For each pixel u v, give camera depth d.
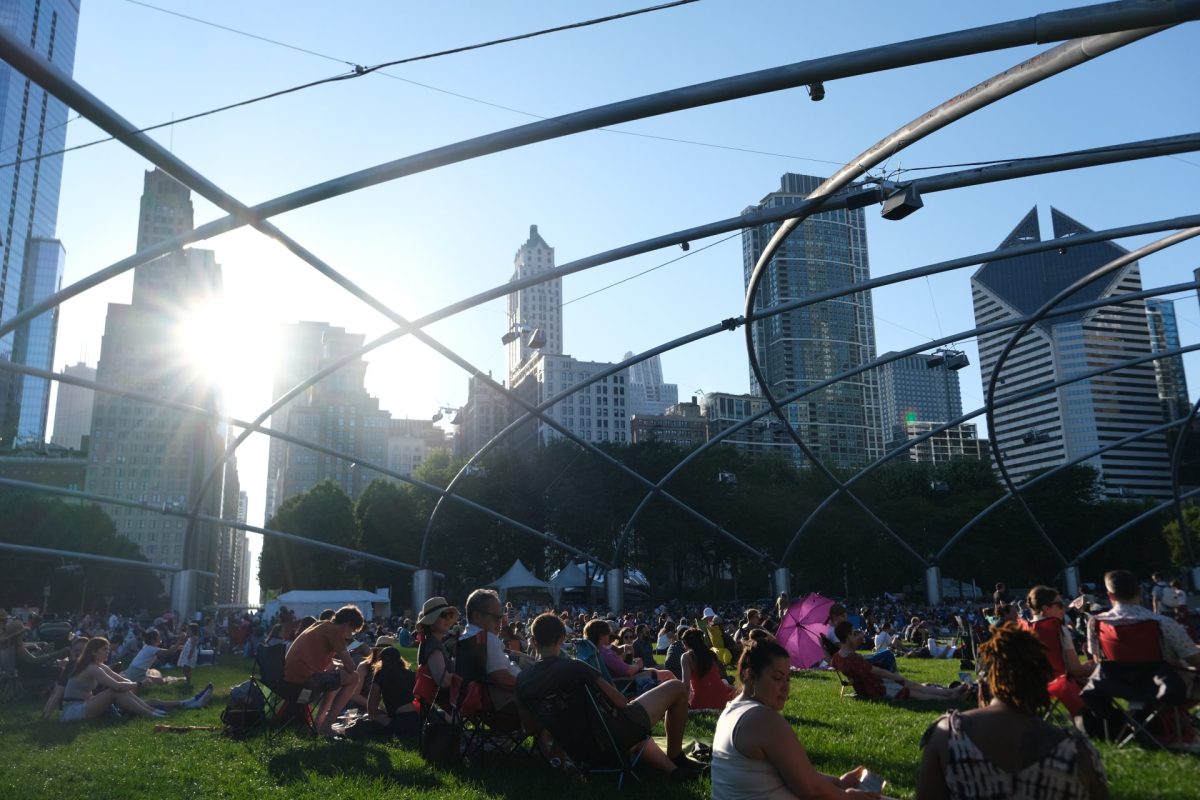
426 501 87.38
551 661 7.78
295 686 11.48
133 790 8.31
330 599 60.50
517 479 84.44
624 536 56.38
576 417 189.12
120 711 13.60
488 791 7.79
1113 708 9.00
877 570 83.94
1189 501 91.88
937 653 29.52
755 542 82.00
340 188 15.30
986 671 4.06
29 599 94.38
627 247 23.94
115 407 180.50
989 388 50.09
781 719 5.25
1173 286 34.97
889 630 35.09
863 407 197.50
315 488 99.62
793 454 191.88
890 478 88.56
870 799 5.59
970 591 116.50
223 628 44.78
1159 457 144.75
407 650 38.84
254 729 11.59
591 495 78.88
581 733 7.61
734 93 12.34
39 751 10.55
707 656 13.12
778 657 5.49
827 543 80.31
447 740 9.09
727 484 79.88
